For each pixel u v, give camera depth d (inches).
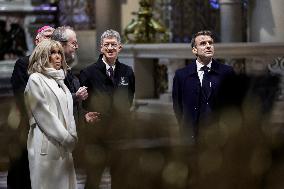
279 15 946.1
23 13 1280.8
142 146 465.1
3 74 1032.8
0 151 590.2
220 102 401.7
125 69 455.8
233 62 890.1
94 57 1242.6
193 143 430.3
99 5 1101.1
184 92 444.1
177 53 925.2
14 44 1208.2
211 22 1210.6
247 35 1045.8
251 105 352.8
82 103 453.4
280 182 364.5
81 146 439.5
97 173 442.6
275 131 365.7
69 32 432.1
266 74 354.9
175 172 427.8
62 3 1350.9
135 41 1011.3
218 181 378.0
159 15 1251.8
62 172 396.5
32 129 400.5
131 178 446.6
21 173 443.8
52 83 396.8
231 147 366.9
